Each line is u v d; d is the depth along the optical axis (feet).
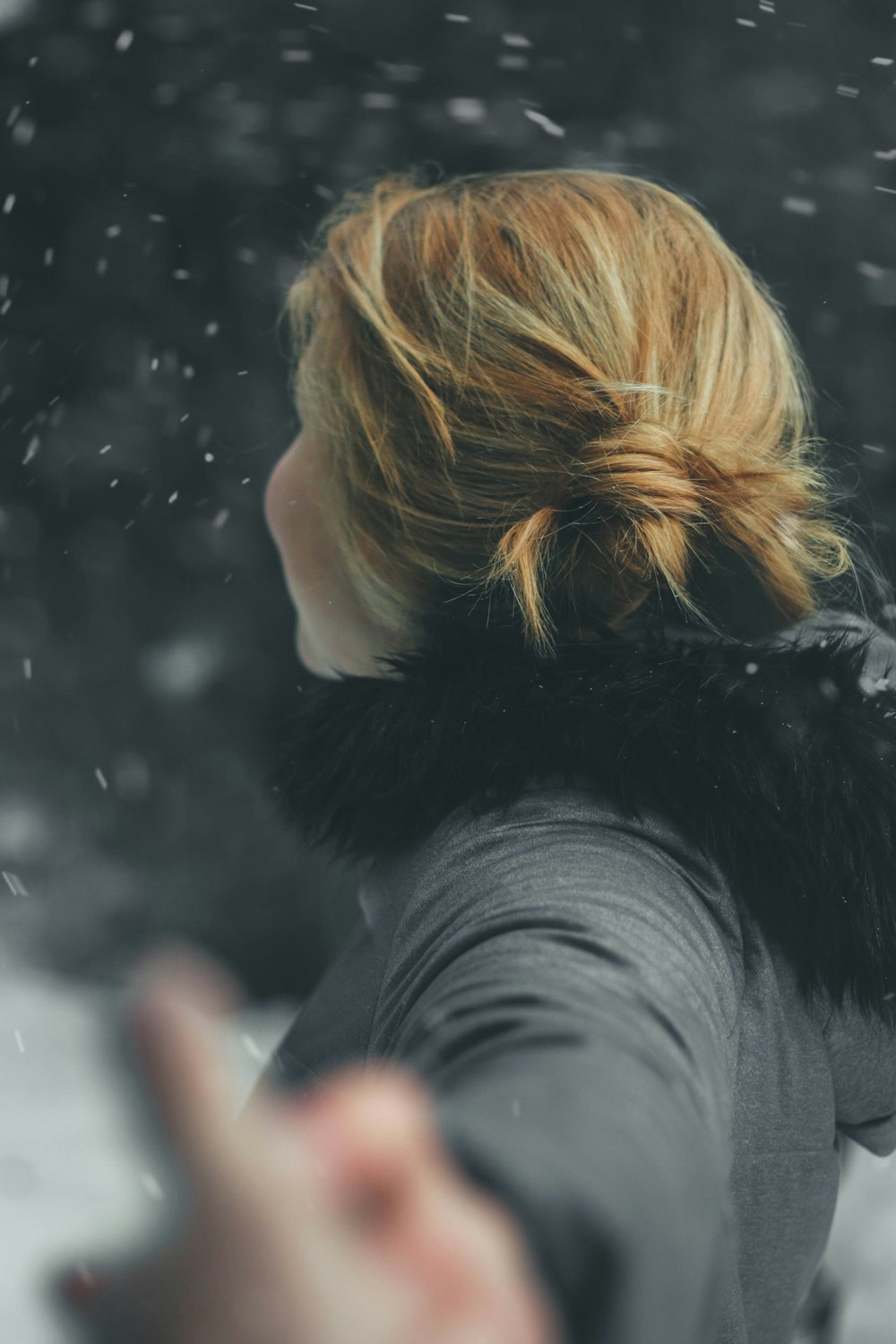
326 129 15.99
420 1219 1.02
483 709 2.63
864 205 15.21
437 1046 1.65
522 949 1.92
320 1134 1.01
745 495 2.86
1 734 16.19
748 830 2.53
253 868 15.03
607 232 3.07
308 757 2.87
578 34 15.76
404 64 15.90
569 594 2.85
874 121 15.49
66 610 16.66
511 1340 0.99
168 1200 0.94
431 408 2.92
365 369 3.05
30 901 14.98
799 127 15.53
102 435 16.46
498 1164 1.21
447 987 1.87
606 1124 1.35
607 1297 1.18
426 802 2.61
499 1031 1.64
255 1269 0.94
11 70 16.39
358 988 3.04
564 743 2.54
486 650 2.81
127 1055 0.94
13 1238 7.92
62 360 16.69
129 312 16.58
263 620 16.63
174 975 0.96
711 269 3.15
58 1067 11.54
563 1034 1.58
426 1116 1.09
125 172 16.38
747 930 2.61
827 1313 4.26
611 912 2.09
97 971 14.47
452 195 3.21
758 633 3.00
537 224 3.07
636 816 2.46
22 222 16.61
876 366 14.74
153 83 16.30
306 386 3.32
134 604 16.72
